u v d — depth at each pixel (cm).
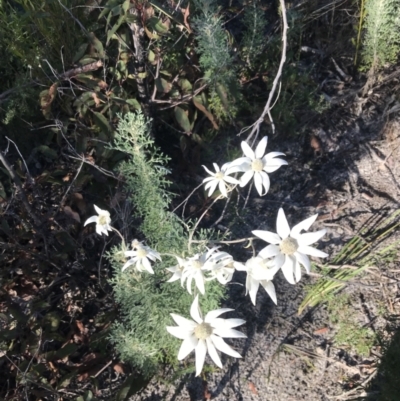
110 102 67
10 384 59
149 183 54
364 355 60
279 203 72
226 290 64
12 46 67
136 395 59
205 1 65
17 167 71
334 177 74
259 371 60
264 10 84
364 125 78
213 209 71
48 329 60
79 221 63
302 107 78
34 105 71
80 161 69
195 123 77
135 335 55
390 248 66
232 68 73
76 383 59
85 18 71
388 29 72
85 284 65
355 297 63
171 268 43
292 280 38
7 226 60
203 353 38
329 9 82
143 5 60
